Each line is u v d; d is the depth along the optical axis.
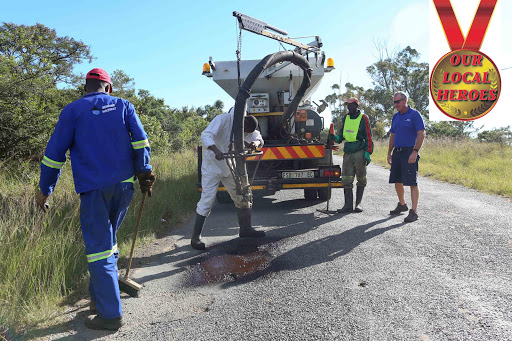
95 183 2.59
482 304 2.68
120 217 2.85
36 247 3.36
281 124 7.24
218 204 7.35
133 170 2.82
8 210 4.26
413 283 3.09
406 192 8.02
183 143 20.39
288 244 4.38
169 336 2.45
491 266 3.42
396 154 5.56
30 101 8.27
